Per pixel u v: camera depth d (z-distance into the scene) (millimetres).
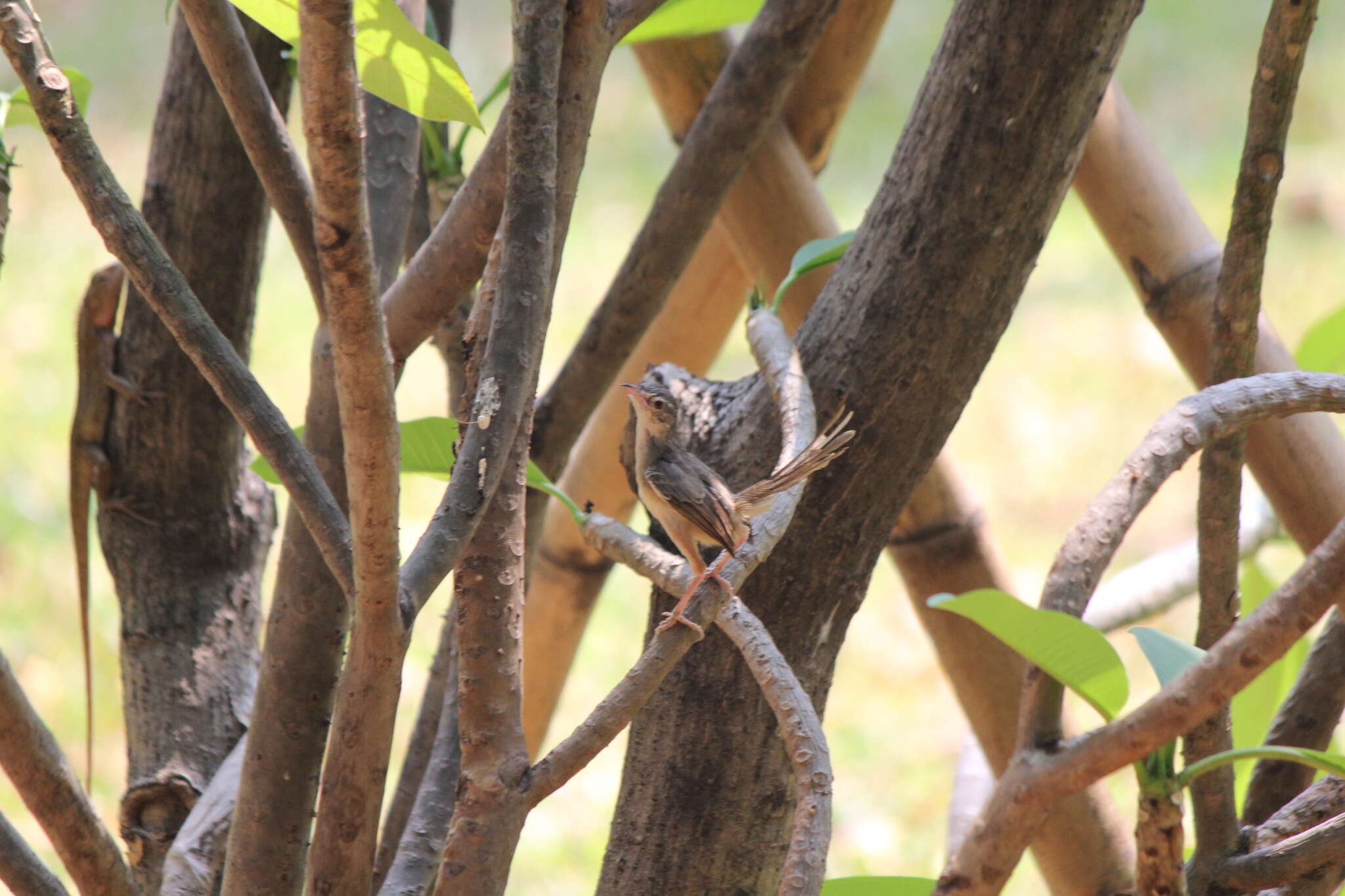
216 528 5242
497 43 28203
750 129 4488
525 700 6902
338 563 3055
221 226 4848
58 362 18703
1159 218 4957
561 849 11711
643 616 15359
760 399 4434
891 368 4000
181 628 5164
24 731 3076
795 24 4367
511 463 3189
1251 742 5527
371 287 2533
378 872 4766
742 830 4070
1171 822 2725
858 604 4227
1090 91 3818
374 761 2980
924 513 5398
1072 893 5242
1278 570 11703
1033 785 2723
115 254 3041
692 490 4180
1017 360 19938
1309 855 3311
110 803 11273
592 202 24875
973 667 5516
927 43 29984
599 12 3193
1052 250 23828
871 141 26078
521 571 3209
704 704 4074
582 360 4719
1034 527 16016
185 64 4766
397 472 2689
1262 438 4418
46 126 2941
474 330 3320
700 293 6480
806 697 3346
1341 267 20578
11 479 15898
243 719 5145
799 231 5465
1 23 2967
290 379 18219
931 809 12039
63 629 13891
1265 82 3367
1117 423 18219
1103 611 6465
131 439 5047
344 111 2371
